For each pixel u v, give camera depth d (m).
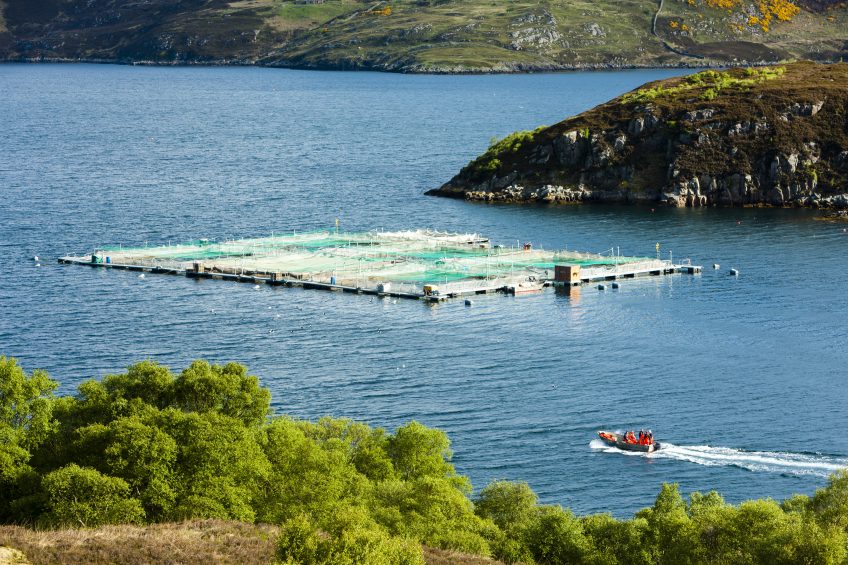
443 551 114.50
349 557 95.50
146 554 100.25
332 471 126.38
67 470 113.62
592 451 165.12
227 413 137.00
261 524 116.06
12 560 95.56
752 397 188.12
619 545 122.00
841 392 190.38
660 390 191.88
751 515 117.56
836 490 119.38
